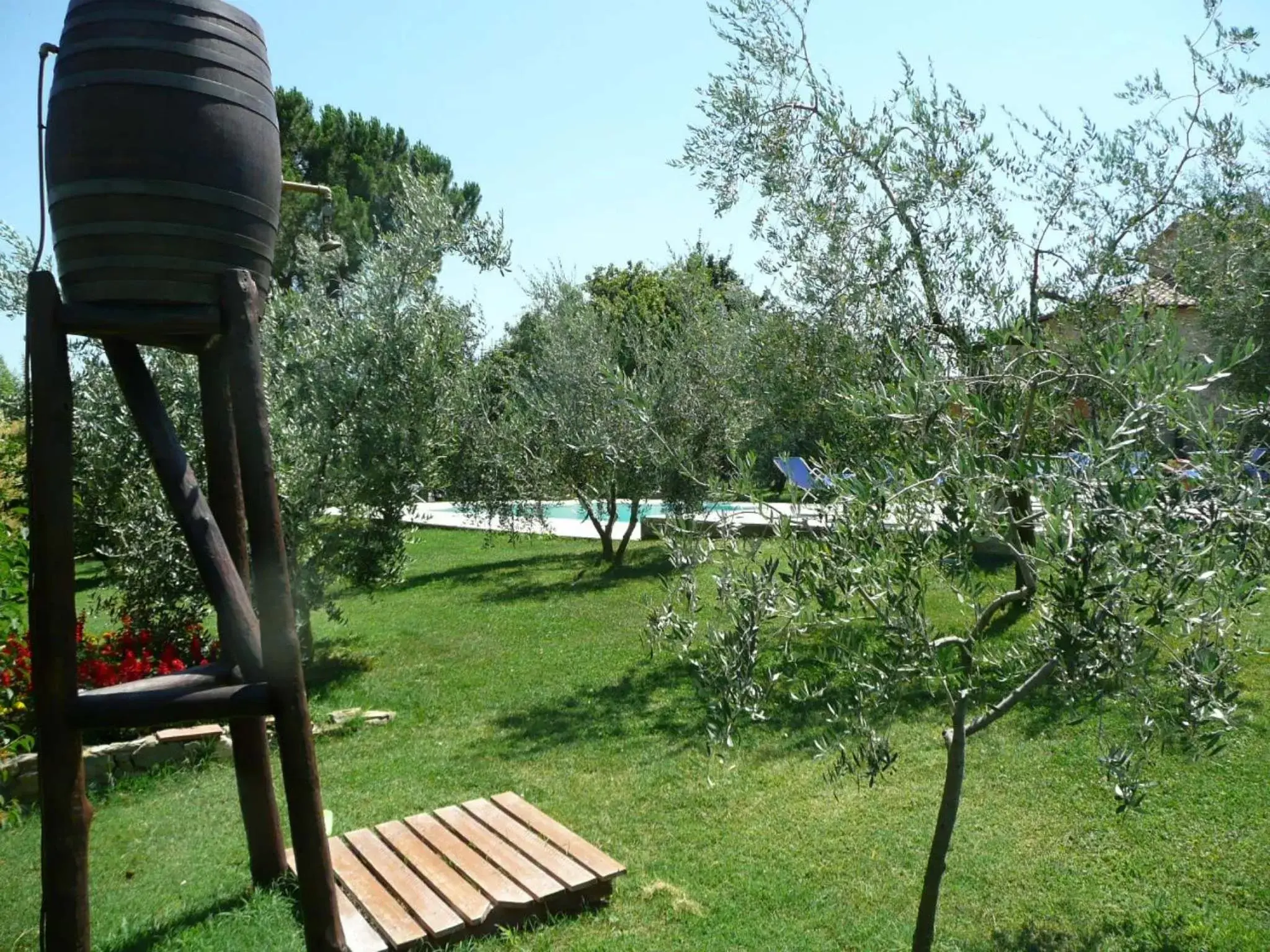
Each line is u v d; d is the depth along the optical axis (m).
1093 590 2.38
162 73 3.24
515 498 15.04
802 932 4.05
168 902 4.36
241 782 4.30
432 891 4.18
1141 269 5.41
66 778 3.23
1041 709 6.49
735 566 3.20
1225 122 5.40
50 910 3.23
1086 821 4.95
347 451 8.96
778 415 6.70
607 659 9.04
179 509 3.72
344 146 28.95
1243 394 5.20
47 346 3.22
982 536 2.67
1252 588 2.52
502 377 15.02
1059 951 3.85
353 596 13.66
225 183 3.34
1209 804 4.98
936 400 2.91
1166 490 2.43
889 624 2.74
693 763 6.11
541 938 4.03
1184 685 2.65
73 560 3.26
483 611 11.89
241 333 3.34
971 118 5.14
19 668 6.10
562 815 5.46
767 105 5.54
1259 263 5.48
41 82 3.42
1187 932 3.91
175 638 8.41
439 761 6.49
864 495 2.74
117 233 3.24
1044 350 3.18
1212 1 5.35
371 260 9.55
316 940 3.44
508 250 9.71
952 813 3.40
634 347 13.92
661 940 4.00
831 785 5.55
